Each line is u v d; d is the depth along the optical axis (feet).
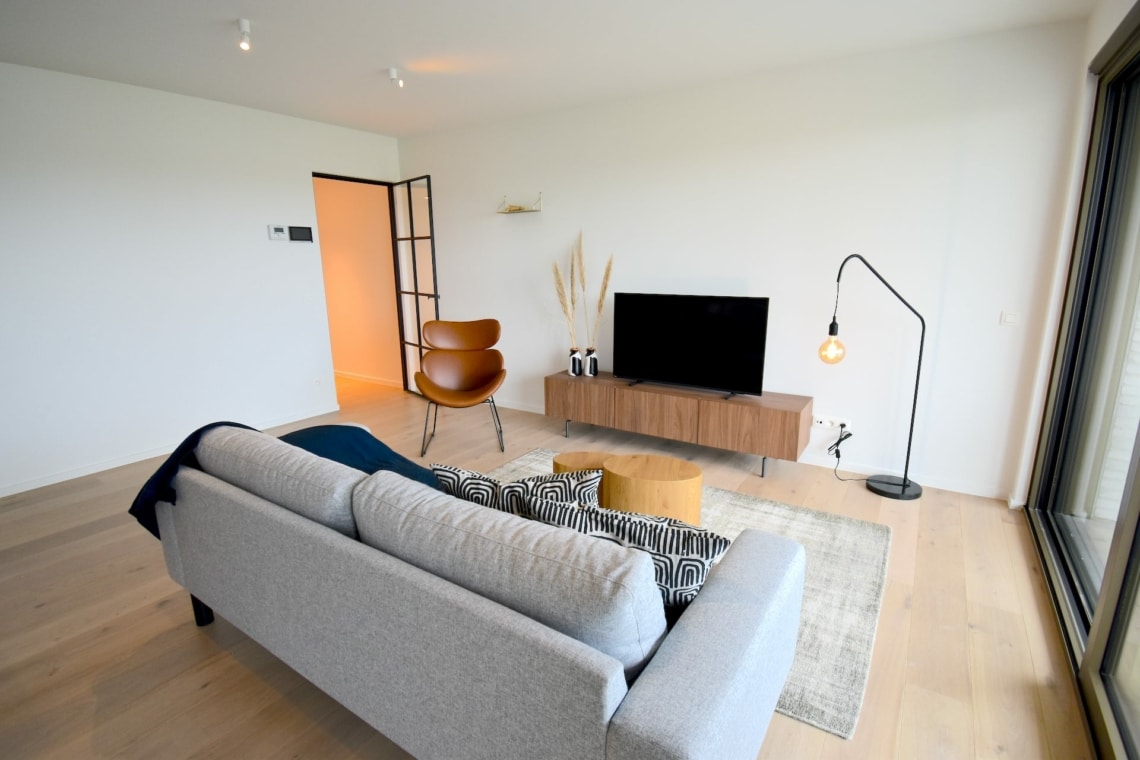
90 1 7.47
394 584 3.96
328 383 16.10
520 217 15.01
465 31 8.75
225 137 13.10
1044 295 9.16
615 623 3.24
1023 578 7.59
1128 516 4.94
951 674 5.92
